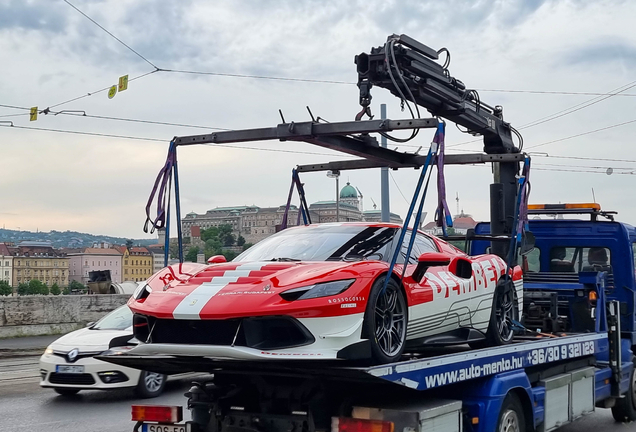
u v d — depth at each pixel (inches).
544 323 346.3
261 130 233.5
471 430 235.0
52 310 887.1
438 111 334.6
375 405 215.5
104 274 1064.8
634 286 380.5
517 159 319.3
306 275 202.4
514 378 252.5
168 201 241.3
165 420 236.5
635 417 379.6
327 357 190.7
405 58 298.7
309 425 212.1
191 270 231.5
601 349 346.9
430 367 211.6
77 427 343.9
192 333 202.2
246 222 5900.6
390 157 276.7
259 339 194.5
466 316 261.0
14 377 536.1
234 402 233.6
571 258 394.3
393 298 217.0
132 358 215.9
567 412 301.9
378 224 259.3
